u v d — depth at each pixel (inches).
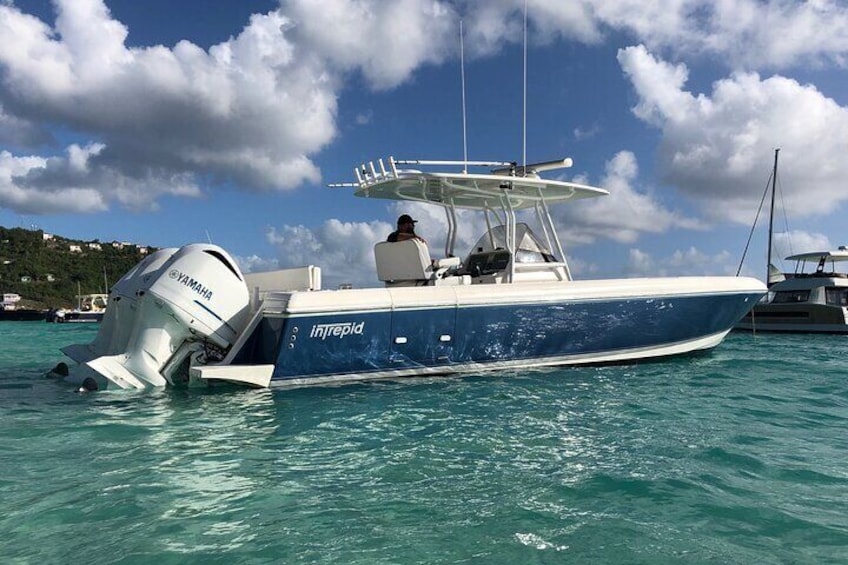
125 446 154.4
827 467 137.6
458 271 326.0
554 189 329.1
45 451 149.2
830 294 682.2
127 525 102.3
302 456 145.9
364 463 140.0
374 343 258.8
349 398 221.9
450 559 90.2
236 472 132.6
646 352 318.0
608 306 297.7
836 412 200.4
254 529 100.9
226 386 244.2
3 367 349.4
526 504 113.5
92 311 2012.8
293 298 242.2
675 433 169.8
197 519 105.2
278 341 243.0
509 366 289.0
